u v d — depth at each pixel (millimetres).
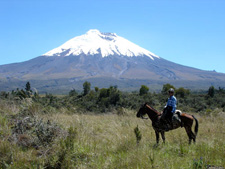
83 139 8555
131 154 7090
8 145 7207
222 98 42188
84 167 6559
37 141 7934
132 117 14898
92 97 45906
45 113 11180
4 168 6332
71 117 12352
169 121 9664
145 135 10398
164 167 6328
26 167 6449
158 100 34844
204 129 12250
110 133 10539
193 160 6531
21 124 8719
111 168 6473
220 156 7023
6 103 11250
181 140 9227
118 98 38125
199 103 36188
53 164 6406
